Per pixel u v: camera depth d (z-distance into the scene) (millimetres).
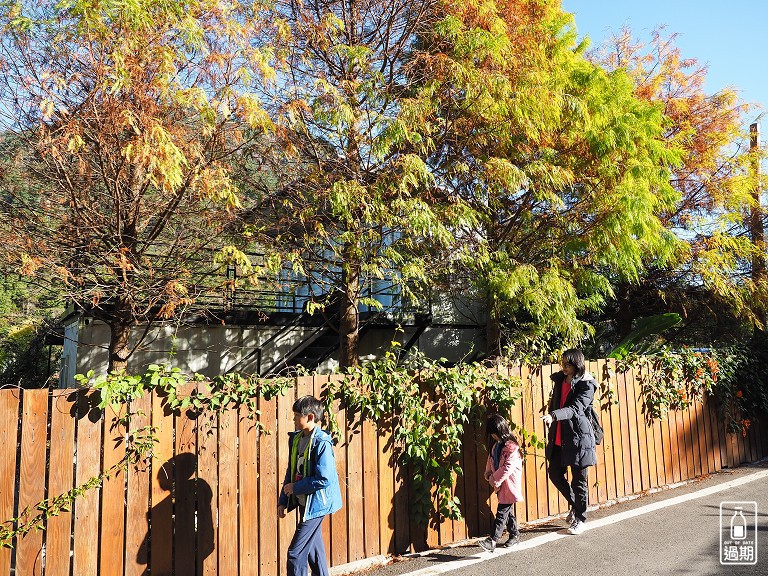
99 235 6855
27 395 4234
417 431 5941
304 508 4391
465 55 8695
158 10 6180
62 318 11898
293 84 8242
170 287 6926
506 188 8961
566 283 9172
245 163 8055
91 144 6414
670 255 10828
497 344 10461
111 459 4496
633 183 8961
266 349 12367
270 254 8008
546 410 7156
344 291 8938
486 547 5801
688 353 9273
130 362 10891
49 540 4219
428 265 8906
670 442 8758
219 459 4941
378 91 8398
